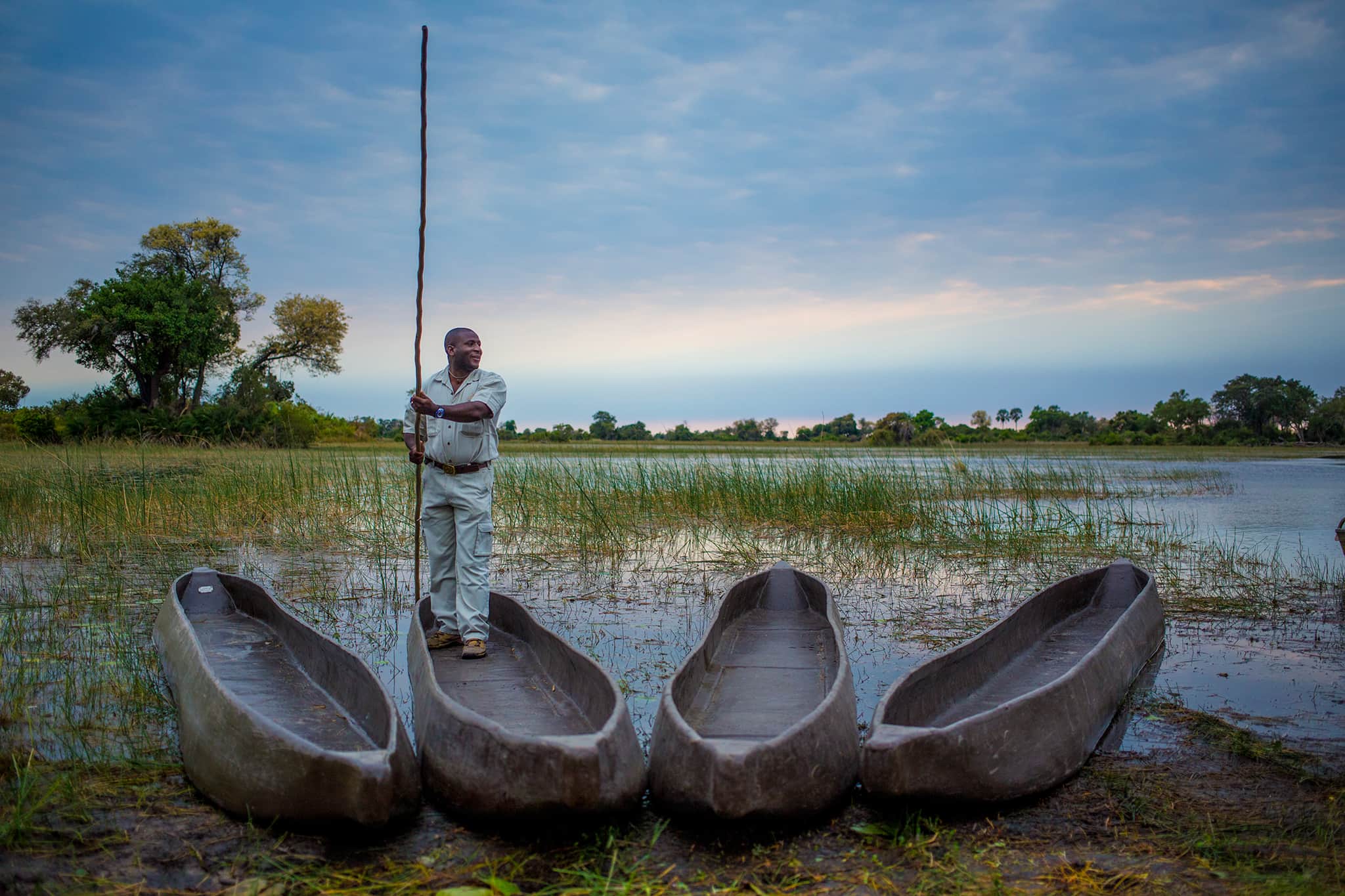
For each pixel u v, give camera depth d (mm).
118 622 6445
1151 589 5945
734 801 3123
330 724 4188
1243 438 61844
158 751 4066
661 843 3240
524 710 4348
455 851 3150
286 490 13680
